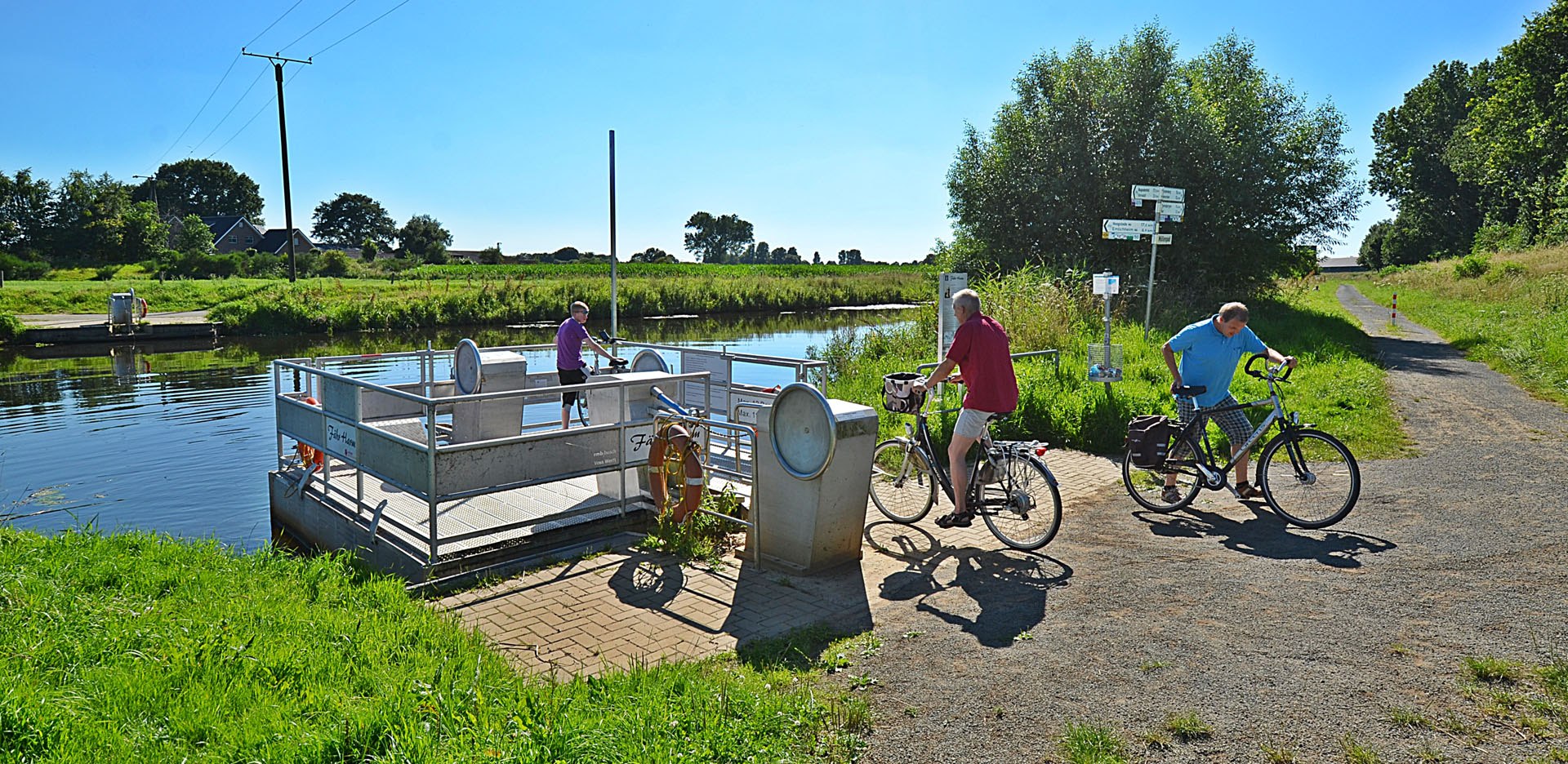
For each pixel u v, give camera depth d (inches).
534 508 267.3
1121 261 1008.9
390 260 3063.5
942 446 359.6
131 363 965.2
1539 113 1628.9
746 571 224.1
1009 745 130.6
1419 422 381.1
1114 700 143.0
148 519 346.9
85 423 565.3
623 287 1861.5
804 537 219.8
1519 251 1775.3
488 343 1305.4
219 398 681.0
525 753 117.9
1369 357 632.4
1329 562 206.2
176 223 3937.0
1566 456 306.7
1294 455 242.7
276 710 136.5
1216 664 154.6
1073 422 373.4
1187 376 262.2
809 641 174.1
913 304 2235.5
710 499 258.4
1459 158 2632.9
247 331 1370.6
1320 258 1139.9
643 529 263.3
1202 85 1082.1
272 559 247.3
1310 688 143.6
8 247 3134.8
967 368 233.5
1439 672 146.6
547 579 220.5
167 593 209.2
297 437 316.5
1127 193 984.3
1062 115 1027.3
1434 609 173.3
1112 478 311.0
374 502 277.1
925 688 150.6
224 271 2546.8
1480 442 336.5
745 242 6215.6
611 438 259.9
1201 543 229.0
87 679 147.7
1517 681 141.6
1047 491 227.3
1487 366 595.2
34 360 1002.1
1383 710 135.3
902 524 264.1
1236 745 127.6
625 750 122.4
